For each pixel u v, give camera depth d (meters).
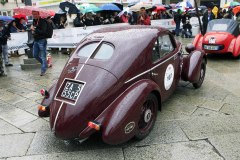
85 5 13.52
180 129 3.97
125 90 3.49
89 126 3.18
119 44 3.74
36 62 8.53
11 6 32.59
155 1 21.41
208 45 8.60
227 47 8.47
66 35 11.26
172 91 4.84
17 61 9.99
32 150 3.59
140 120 3.65
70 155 3.44
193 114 4.49
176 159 3.26
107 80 3.37
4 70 8.40
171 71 4.60
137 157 3.34
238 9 15.09
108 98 3.31
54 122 3.32
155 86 3.74
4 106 5.18
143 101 3.45
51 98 3.84
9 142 3.81
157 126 4.09
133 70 3.59
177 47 4.98
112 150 3.51
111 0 18.23
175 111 4.63
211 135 3.77
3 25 8.77
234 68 7.59
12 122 4.45
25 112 4.86
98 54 3.73
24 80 7.06
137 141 3.69
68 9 12.19
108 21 12.54
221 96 5.32
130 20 13.38
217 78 6.59
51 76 7.37
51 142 3.78
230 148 3.43
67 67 3.77
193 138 3.71
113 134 3.12
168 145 3.56
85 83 3.38
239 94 5.41
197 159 3.24
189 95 5.39
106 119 3.22
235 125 4.05
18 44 11.38
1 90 6.23
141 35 4.02
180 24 16.89
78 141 3.68
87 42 4.00
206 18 13.20
